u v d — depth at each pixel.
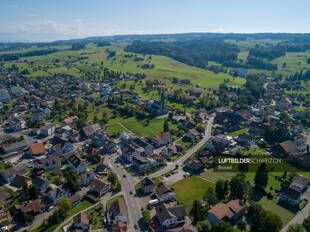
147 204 109.12
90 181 125.25
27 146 159.00
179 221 98.19
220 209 99.44
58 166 138.12
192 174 136.50
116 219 95.56
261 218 94.00
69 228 92.81
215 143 167.12
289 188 116.00
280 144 167.62
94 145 167.12
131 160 147.00
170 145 171.00
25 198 108.50
